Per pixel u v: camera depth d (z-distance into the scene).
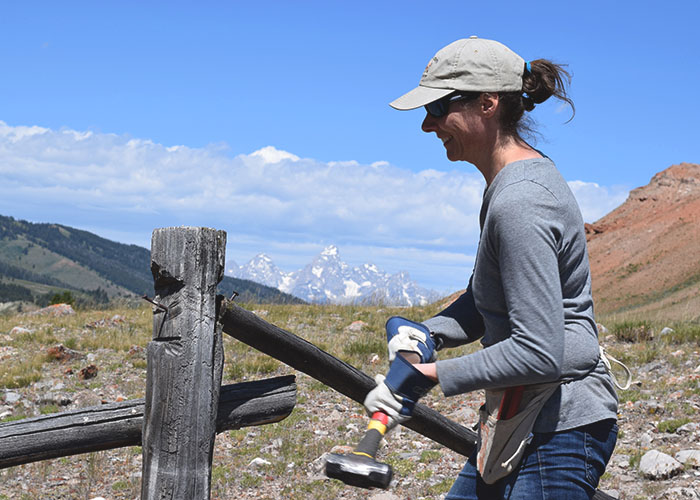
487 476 2.13
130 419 2.65
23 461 2.57
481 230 2.19
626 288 92.75
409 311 18.48
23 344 12.54
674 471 5.66
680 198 112.19
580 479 2.05
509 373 1.90
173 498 2.44
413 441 7.25
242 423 2.71
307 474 6.36
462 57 2.10
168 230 2.52
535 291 1.90
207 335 2.53
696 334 12.17
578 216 2.07
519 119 2.16
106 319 15.38
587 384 2.09
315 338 13.62
